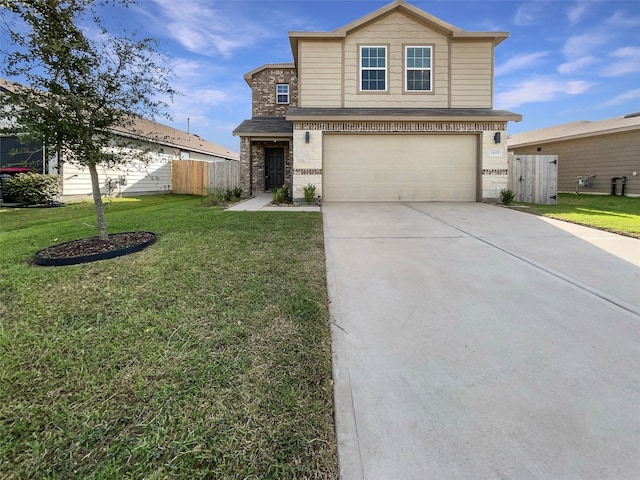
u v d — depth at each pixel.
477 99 11.94
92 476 1.59
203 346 2.61
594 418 1.91
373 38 11.82
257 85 17.12
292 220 7.46
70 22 4.58
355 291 3.68
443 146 11.30
